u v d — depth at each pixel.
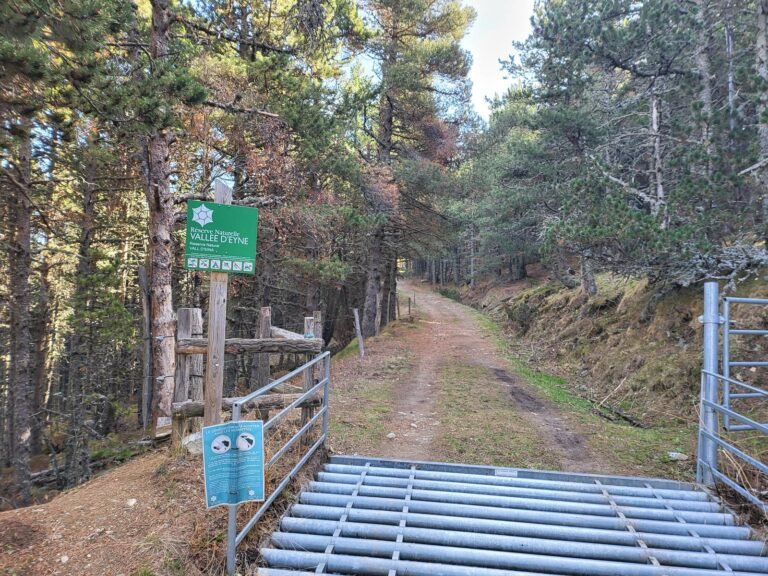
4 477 14.91
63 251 12.98
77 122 8.11
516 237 22.61
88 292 13.22
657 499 4.47
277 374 21.41
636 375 9.95
